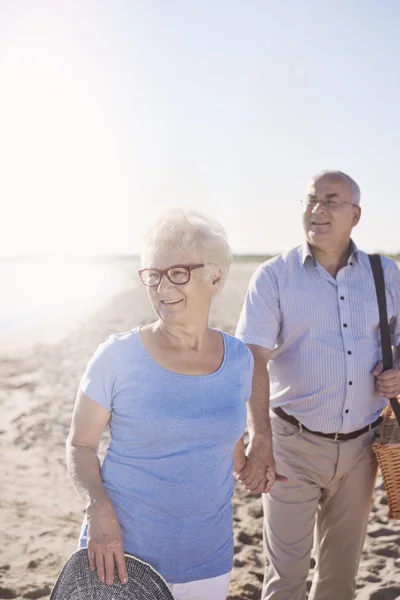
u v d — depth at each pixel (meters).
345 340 3.16
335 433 3.15
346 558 3.25
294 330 3.21
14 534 4.63
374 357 3.21
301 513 3.17
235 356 2.29
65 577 2.03
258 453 2.93
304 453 3.18
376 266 3.28
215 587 2.17
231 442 2.20
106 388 2.09
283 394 3.27
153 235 2.14
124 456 2.11
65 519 4.93
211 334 2.32
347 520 3.24
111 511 2.02
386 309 3.23
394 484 3.01
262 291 3.23
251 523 4.89
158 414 2.07
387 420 3.25
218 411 2.15
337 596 3.29
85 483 2.06
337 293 3.20
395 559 4.30
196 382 2.14
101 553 1.97
